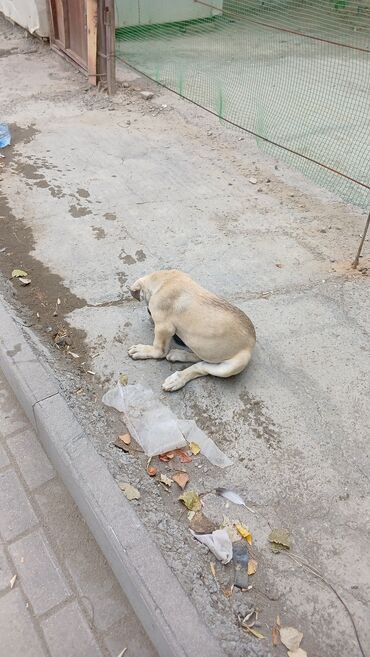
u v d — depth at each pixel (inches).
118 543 91.3
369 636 89.4
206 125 265.9
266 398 128.5
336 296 161.0
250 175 224.7
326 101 302.0
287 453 117.0
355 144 253.4
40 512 105.9
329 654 87.1
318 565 98.2
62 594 94.4
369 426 123.8
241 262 172.7
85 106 278.8
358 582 96.3
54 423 109.9
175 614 83.0
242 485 110.3
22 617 91.3
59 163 222.8
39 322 146.2
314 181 222.2
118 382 129.0
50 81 305.9
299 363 138.3
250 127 265.0
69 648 88.0
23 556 99.1
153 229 185.8
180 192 208.8
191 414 124.0
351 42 400.5
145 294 132.0
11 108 269.7
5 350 126.6
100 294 156.7
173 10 383.6
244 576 95.5
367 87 325.1
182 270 167.2
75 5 292.8
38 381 118.7
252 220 194.9
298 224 194.1
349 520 105.5
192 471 112.0
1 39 366.0
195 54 362.0
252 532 102.4
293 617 91.0
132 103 284.8
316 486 110.9
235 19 419.5
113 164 225.1
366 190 215.2
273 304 156.4
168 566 89.1
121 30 370.9
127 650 88.2
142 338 142.5
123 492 101.7
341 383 133.6
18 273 161.6
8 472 112.6
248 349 125.9
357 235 189.6
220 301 124.2
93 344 140.2
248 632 88.0
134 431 118.0
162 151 238.8
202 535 100.1
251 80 324.8
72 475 102.2
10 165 219.1
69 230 182.9
